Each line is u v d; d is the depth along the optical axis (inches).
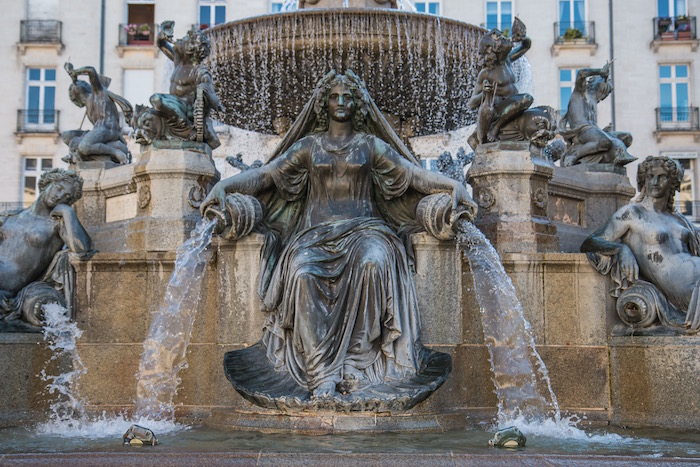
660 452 238.7
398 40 437.4
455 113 503.2
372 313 292.5
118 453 213.0
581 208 415.8
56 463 206.2
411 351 296.5
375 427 276.1
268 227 330.0
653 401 313.3
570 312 330.0
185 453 213.9
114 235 397.1
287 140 337.7
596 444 256.5
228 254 322.7
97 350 332.2
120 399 329.4
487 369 321.1
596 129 437.7
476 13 1615.4
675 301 321.4
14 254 339.0
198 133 365.4
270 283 312.2
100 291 336.2
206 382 320.8
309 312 291.3
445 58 452.8
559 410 323.9
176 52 382.9
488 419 314.3
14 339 325.1
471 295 323.9
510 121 377.1
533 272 331.9
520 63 481.4
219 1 1628.9
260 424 281.9
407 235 322.3
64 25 1635.1
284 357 300.7
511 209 361.1
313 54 444.1
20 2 1638.8
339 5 500.7
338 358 289.6
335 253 302.8
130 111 463.8
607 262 327.9
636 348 318.7
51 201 344.5
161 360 320.2
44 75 1642.5
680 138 1624.0
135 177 365.7
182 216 355.3
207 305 324.2
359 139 327.0
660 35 1625.2
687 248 334.0
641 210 334.6
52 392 329.4
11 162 1631.4
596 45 1627.7
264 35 442.0
